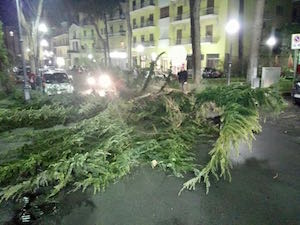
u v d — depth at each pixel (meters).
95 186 4.18
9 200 4.20
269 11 32.66
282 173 4.95
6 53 16.61
